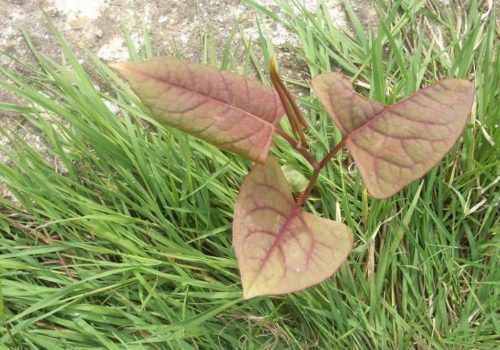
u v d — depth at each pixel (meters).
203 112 0.23
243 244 0.24
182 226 0.32
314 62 0.35
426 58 0.35
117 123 0.33
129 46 0.35
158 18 0.37
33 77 0.34
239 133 0.24
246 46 0.35
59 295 0.30
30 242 0.32
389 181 0.24
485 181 0.33
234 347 0.30
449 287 0.31
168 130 0.31
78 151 0.33
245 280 0.23
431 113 0.23
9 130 0.33
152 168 0.32
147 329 0.30
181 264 0.32
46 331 0.30
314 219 0.25
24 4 0.37
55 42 0.36
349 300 0.30
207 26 0.37
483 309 0.30
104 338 0.29
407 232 0.31
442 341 0.30
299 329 0.31
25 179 0.32
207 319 0.30
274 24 0.37
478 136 0.33
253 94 0.24
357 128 0.25
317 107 0.34
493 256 0.31
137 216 0.33
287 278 0.23
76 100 0.32
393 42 0.33
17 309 0.31
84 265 0.31
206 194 0.31
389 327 0.31
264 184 0.25
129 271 0.31
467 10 0.38
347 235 0.25
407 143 0.24
